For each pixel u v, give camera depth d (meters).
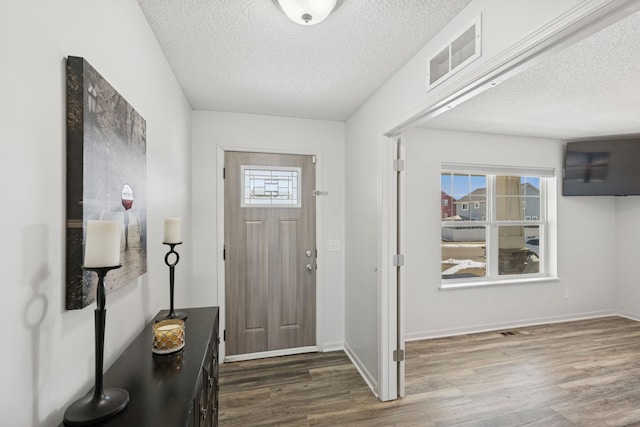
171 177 1.93
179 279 2.13
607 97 2.46
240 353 2.87
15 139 0.60
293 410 2.09
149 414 0.75
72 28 0.81
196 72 2.04
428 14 1.45
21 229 0.62
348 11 1.44
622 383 2.44
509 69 1.22
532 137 3.71
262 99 2.54
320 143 3.06
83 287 0.80
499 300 3.60
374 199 2.36
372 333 2.38
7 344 0.58
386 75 2.10
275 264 2.96
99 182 0.88
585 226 3.92
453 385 2.41
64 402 0.77
